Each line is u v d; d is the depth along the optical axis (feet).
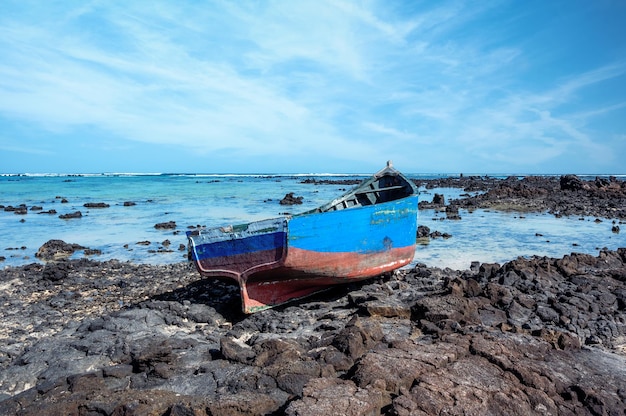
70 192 198.08
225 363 23.09
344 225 36.68
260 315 32.27
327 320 30.81
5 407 19.86
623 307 32.37
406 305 32.24
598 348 26.11
